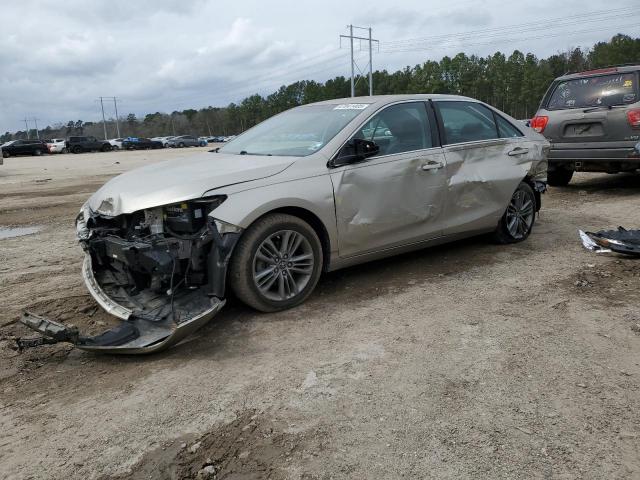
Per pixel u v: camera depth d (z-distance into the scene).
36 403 3.18
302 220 4.32
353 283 5.07
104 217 4.32
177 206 3.93
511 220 6.18
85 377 3.48
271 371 3.45
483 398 3.06
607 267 5.29
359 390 3.18
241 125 114.62
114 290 4.39
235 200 3.97
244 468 2.56
